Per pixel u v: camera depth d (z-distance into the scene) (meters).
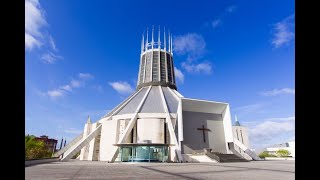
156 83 73.38
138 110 55.06
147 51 79.62
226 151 49.09
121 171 17.20
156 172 16.12
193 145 46.62
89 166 25.23
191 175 13.59
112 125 55.69
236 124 73.94
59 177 12.17
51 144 112.56
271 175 13.66
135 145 39.50
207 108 50.53
